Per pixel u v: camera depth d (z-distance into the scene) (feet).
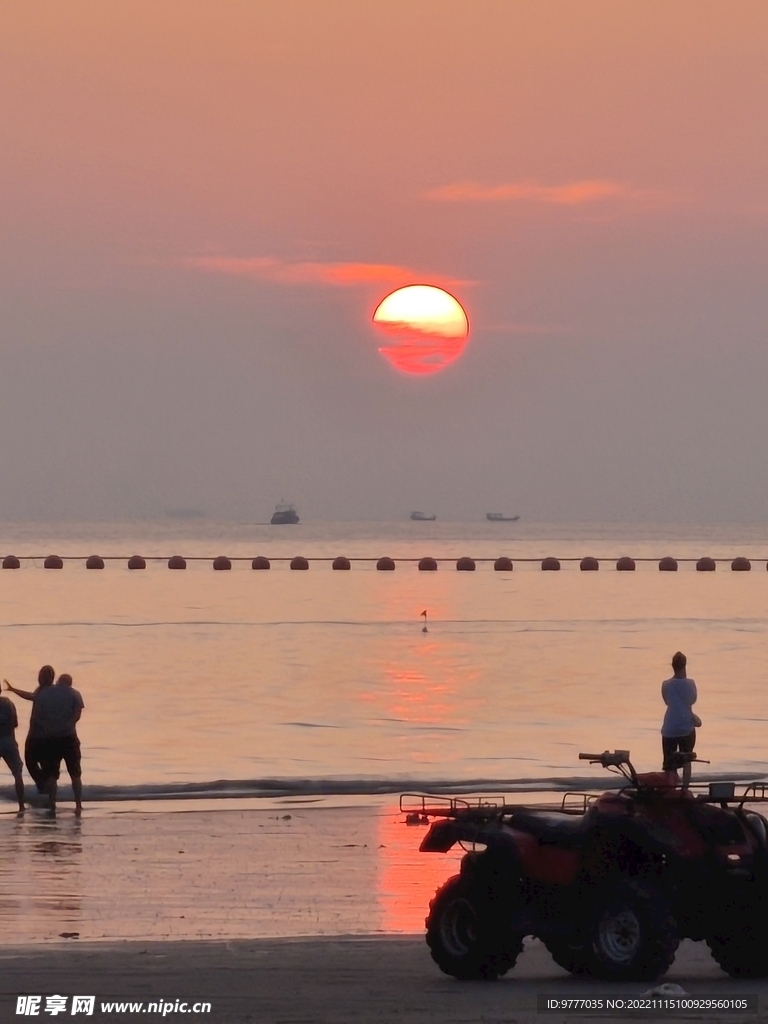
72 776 275.18
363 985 149.48
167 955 165.07
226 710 427.33
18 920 190.39
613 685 492.95
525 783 302.25
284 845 241.55
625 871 152.56
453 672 529.86
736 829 151.12
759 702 450.30
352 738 371.97
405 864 227.20
